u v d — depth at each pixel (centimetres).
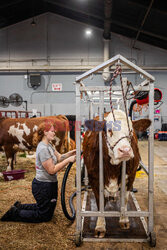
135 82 1384
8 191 370
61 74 1463
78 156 215
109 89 208
